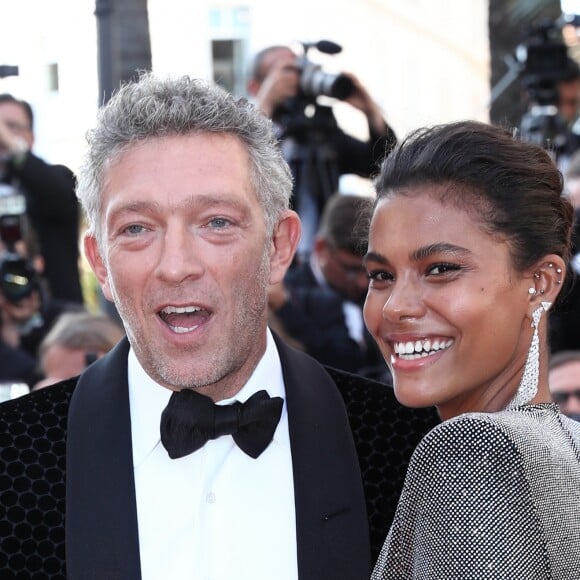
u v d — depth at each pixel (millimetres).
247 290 3043
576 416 4742
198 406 3109
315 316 5926
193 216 2969
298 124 6738
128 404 3199
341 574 3111
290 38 17156
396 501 3324
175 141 2979
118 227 2992
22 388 6020
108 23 7496
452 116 24703
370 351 6211
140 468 3174
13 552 3129
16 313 6586
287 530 3162
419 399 2854
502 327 2807
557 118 7297
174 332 3023
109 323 5523
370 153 6773
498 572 2311
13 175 6969
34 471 3180
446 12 24891
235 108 3049
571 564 2408
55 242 7094
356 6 20500
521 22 9188
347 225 6098
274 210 3135
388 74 22000
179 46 15625
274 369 3312
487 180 2789
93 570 3000
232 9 16078
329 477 3193
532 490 2391
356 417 3393
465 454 2422
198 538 3115
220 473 3182
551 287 2863
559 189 2916
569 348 5918
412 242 2812
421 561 2461
